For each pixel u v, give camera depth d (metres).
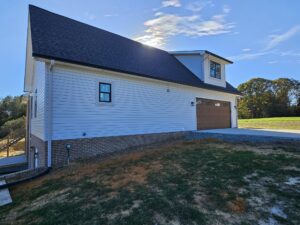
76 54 8.62
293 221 3.37
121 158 8.08
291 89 39.81
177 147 9.39
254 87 42.59
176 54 16.44
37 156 9.91
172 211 3.76
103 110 9.26
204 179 5.18
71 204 4.32
